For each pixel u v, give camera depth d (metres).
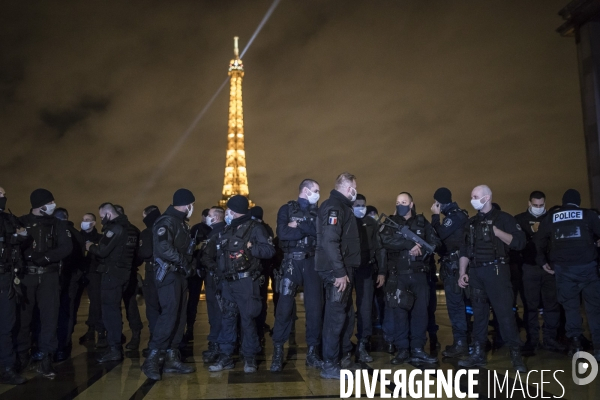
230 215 7.76
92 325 11.57
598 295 7.80
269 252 7.50
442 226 8.66
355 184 7.19
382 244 8.05
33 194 7.74
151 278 9.17
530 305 9.30
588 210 8.04
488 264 7.29
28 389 6.57
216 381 6.85
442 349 9.57
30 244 7.46
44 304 7.49
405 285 8.00
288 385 6.55
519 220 9.74
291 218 7.58
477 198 7.46
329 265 6.87
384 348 9.84
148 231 9.25
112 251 8.70
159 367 7.85
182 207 7.66
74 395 6.21
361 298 8.43
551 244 8.27
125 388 6.54
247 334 7.50
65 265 9.20
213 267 8.77
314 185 7.66
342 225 7.00
